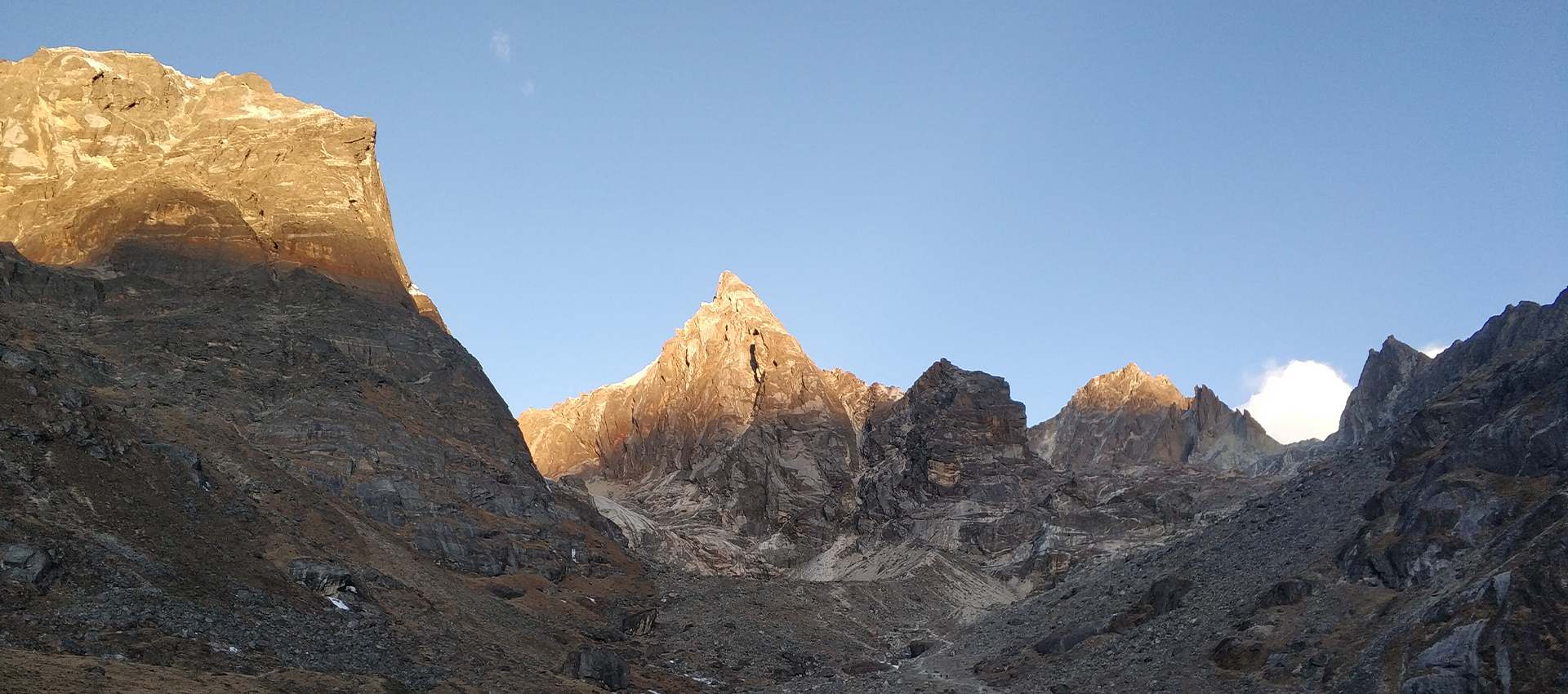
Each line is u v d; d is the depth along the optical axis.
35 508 141.50
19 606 125.50
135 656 124.94
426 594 185.00
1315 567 181.88
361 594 170.75
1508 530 158.88
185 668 126.56
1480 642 135.88
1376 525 179.62
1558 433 168.12
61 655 119.88
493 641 180.50
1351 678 144.75
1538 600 137.38
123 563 141.50
